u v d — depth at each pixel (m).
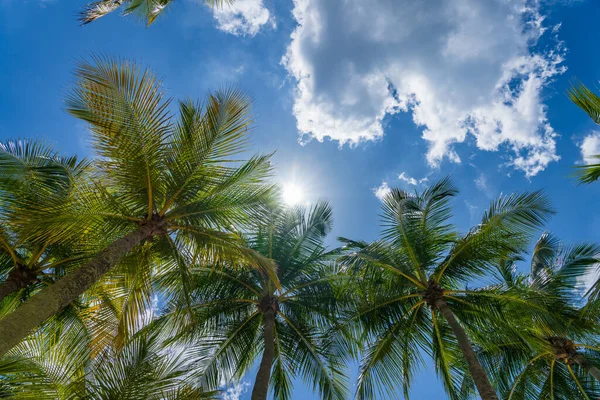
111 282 9.55
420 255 11.82
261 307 12.53
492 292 11.42
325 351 12.29
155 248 9.54
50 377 7.41
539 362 13.40
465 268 11.82
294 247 13.07
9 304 9.55
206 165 9.38
